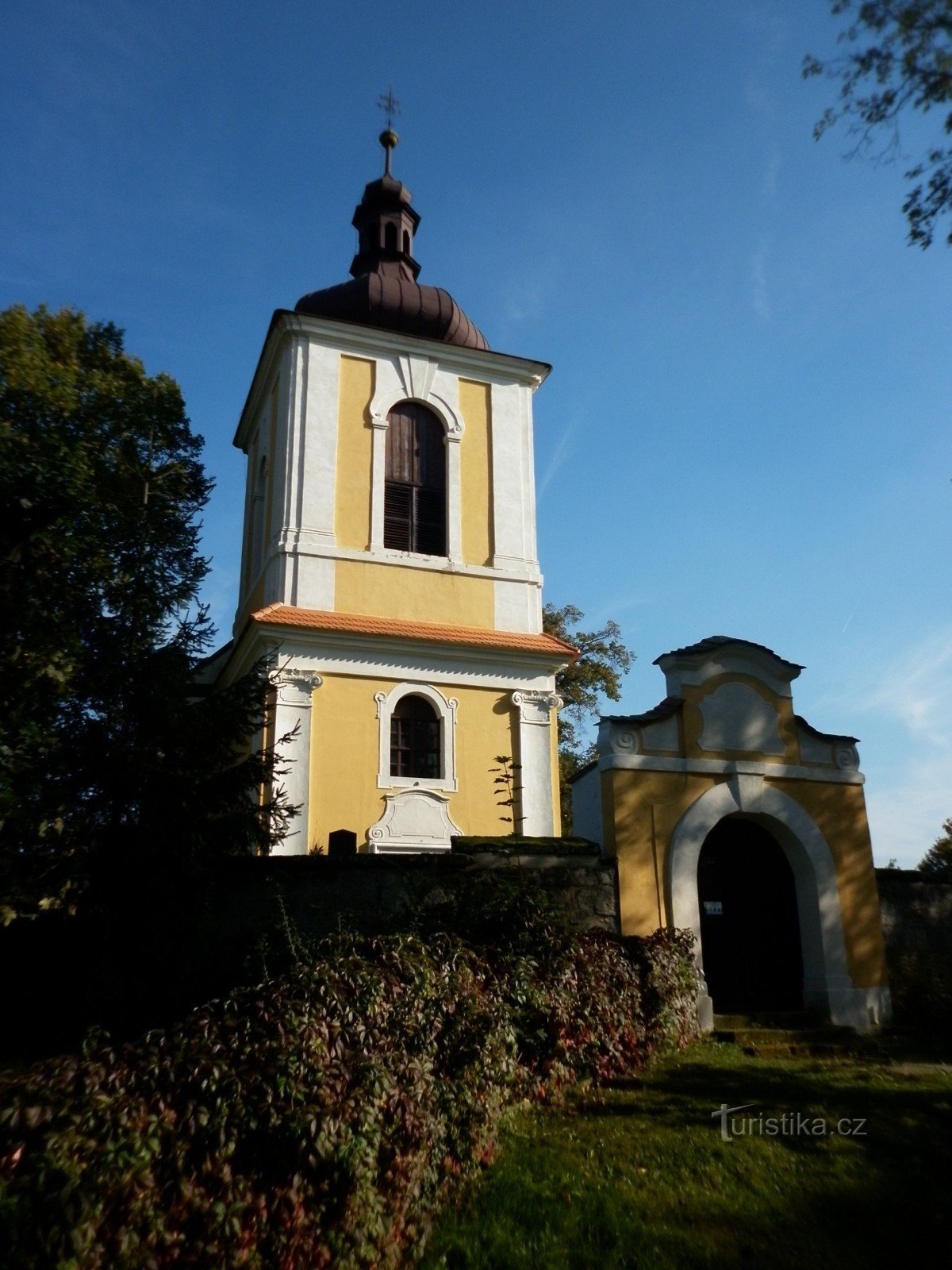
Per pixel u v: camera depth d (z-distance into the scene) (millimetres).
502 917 9039
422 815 17047
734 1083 8766
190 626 12016
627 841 11672
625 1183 6500
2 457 10477
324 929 10039
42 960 9758
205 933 9703
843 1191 6555
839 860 12773
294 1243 4707
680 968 10570
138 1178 4340
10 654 9820
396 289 21297
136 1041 5090
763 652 13070
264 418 22297
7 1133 4195
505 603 19594
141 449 19531
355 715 17281
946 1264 5742
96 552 11570
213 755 10594
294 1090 5023
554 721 18594
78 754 10055
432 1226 5805
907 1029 11875
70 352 21734
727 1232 5973
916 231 11227
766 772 12656
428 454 20359
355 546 18859
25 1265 3857
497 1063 7172
